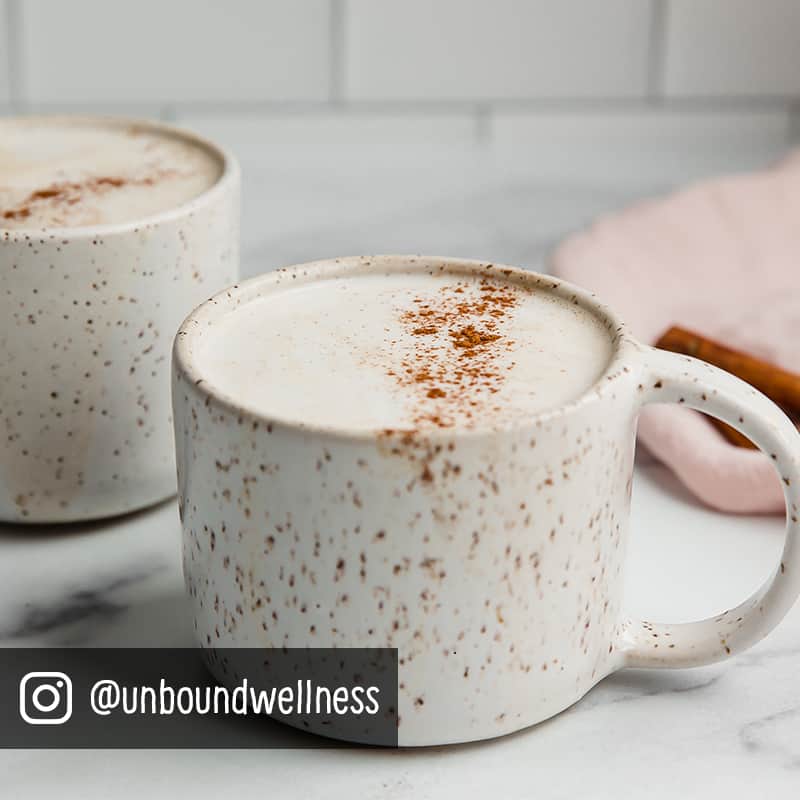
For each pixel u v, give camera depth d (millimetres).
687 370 458
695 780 465
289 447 421
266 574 444
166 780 463
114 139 662
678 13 1110
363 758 472
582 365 471
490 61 1118
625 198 1020
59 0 1065
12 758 472
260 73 1108
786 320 737
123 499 589
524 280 533
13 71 1089
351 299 524
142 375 566
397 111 1131
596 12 1105
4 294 533
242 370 467
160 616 549
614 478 453
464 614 437
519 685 456
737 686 511
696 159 1110
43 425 561
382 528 424
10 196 586
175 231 552
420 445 413
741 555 594
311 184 1030
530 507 429
